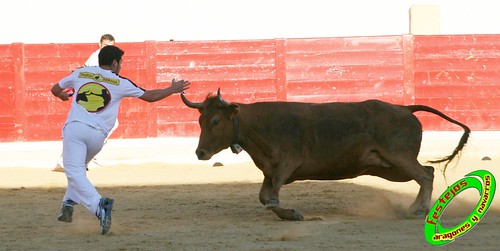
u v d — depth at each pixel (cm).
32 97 2912
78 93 1183
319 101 2969
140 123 2902
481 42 2961
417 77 2972
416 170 1323
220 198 1598
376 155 1330
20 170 2209
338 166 1330
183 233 1180
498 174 1916
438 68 2967
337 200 1538
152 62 2928
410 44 2969
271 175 1329
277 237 1113
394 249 1027
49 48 2919
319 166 1324
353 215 1352
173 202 1550
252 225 1248
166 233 1182
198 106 1308
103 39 2019
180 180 1933
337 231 1170
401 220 1277
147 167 2223
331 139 1318
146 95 1188
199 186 1809
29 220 1336
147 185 1844
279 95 2959
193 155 2464
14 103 2905
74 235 1180
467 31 3281
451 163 2148
